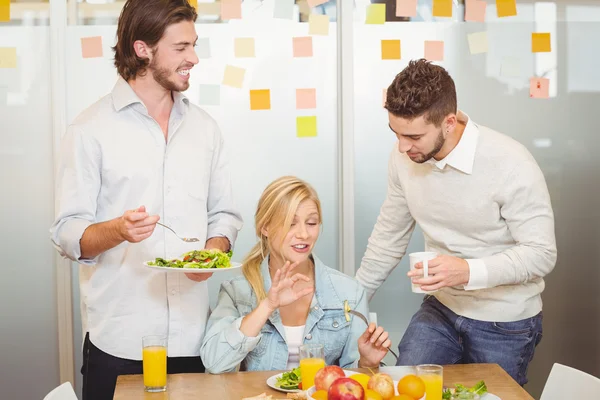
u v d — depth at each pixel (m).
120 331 2.17
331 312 2.19
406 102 2.01
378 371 2.00
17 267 3.07
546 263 2.16
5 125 3.03
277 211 2.16
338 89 3.12
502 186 2.19
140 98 2.19
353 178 3.11
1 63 3.02
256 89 3.10
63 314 3.06
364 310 2.23
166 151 2.21
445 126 2.09
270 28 3.10
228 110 3.10
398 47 3.11
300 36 3.10
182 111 2.25
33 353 3.09
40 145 3.05
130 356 2.17
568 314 3.18
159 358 1.85
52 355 3.09
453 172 2.24
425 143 2.08
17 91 3.03
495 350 2.29
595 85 3.15
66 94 3.04
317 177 3.14
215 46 3.08
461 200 2.25
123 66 2.16
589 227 3.17
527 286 2.28
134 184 2.17
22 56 3.02
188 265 2.03
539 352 3.19
